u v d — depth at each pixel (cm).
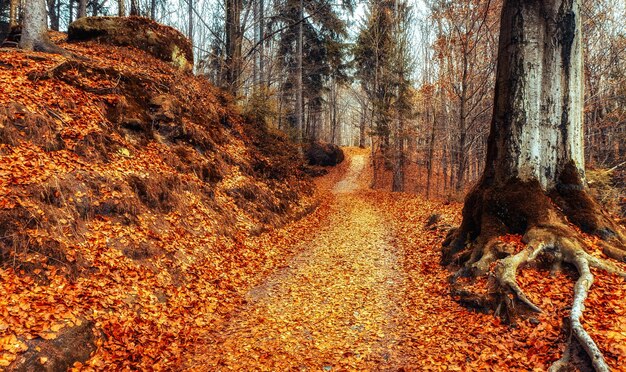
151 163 1023
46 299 514
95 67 1138
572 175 745
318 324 650
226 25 2106
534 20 759
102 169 843
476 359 486
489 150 852
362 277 907
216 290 783
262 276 920
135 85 1231
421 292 764
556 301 545
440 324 609
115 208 786
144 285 672
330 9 2728
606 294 525
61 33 1789
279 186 1769
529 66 762
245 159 1633
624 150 2088
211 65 2514
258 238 1205
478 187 860
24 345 430
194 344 573
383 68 3105
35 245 574
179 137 1260
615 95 2145
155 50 1631
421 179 3716
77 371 452
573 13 747
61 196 683
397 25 3111
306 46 3366
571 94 755
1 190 600
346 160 4162
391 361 523
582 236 667
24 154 711
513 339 512
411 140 3284
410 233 1370
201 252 912
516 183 766
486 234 749
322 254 1138
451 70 2158
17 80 884
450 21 2019
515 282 585
